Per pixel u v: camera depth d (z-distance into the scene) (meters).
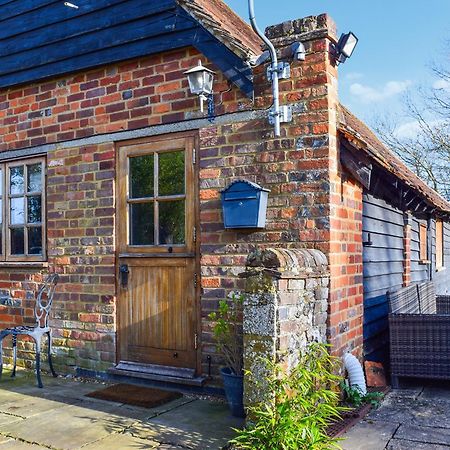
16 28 6.91
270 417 3.46
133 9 5.89
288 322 3.96
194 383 5.34
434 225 12.23
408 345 5.59
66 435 4.21
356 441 4.04
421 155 24.53
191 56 5.58
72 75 6.47
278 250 4.07
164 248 5.72
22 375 6.38
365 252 6.48
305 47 4.87
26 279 6.86
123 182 6.05
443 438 4.10
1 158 7.14
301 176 4.86
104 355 6.09
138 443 4.02
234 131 5.24
